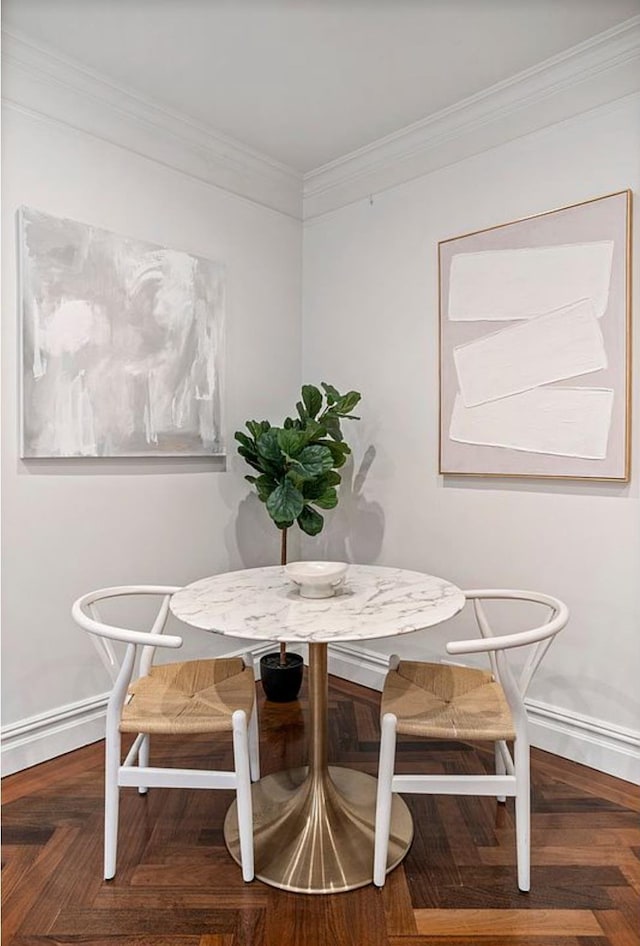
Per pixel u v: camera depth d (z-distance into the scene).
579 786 2.10
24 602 2.20
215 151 2.80
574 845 1.78
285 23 2.03
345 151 2.93
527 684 1.77
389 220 2.89
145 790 2.06
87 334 2.33
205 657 2.89
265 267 3.10
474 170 2.55
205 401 2.76
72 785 2.10
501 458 2.46
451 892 1.60
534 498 2.39
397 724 1.61
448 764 2.22
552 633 1.63
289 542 3.29
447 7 1.95
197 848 1.77
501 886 1.62
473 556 2.60
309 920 1.51
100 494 2.42
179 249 2.69
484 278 2.49
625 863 1.70
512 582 2.47
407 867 1.69
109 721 1.64
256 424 2.79
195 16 1.99
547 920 1.51
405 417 2.85
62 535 2.30
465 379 2.56
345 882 1.62
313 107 2.55
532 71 2.27
